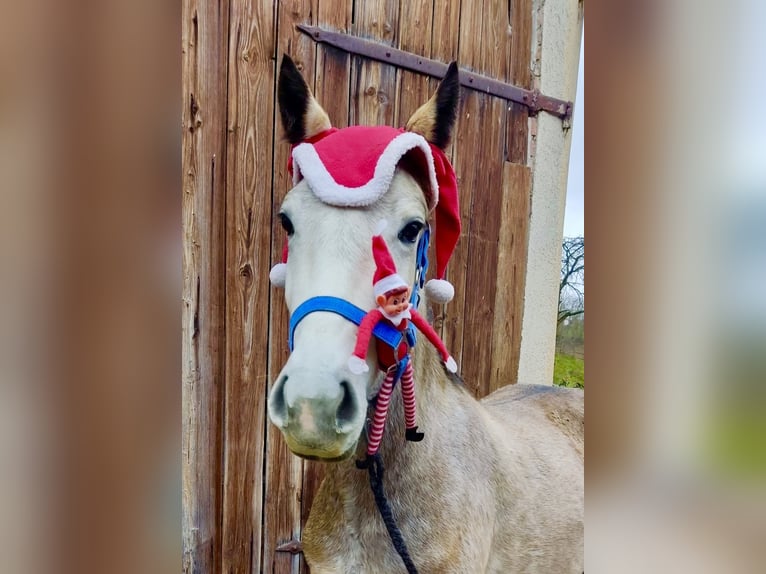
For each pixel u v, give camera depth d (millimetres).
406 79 1506
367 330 673
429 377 912
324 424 625
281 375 679
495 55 1646
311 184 750
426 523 852
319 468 1435
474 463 944
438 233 941
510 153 1694
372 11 1440
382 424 770
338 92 1411
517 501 1020
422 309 914
